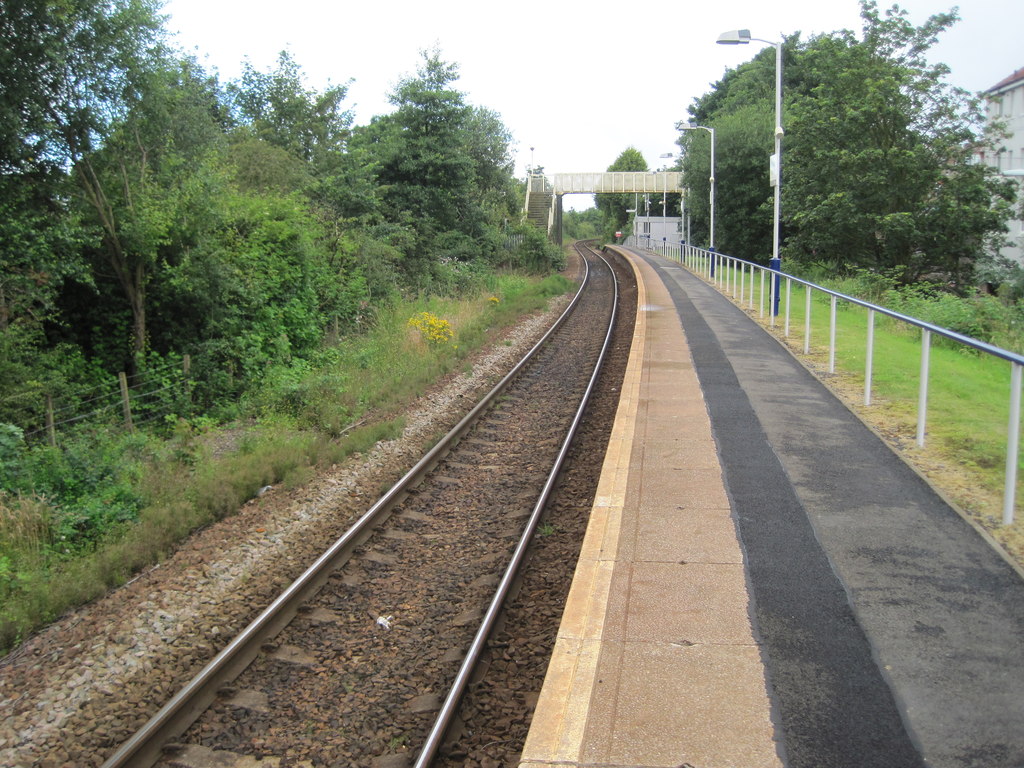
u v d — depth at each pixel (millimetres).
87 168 14172
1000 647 4582
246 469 9898
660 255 59719
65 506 9242
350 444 11180
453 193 33656
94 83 13680
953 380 11672
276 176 23891
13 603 6809
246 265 17234
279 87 30797
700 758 3787
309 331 19062
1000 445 8188
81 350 15477
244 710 5258
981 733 3857
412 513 8828
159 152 15852
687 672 4496
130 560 7605
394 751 4738
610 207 114938
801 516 6637
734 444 8773
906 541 6059
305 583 6789
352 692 5430
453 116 32906
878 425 9320
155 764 4762
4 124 12477
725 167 47625
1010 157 41000
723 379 12359
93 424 12711
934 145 27984
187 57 18281
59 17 12648
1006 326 18562
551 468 10000
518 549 7059
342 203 27719
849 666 4465
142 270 15227
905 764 3676
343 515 8883
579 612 5234
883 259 30281
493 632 5918
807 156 30938
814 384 11758
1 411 11672
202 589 7109
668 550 6098
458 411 13523
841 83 29375
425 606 6668
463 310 25156
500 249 42438
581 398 13859
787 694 4238
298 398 14336
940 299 22328
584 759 3832
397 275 26281
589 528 6602
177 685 5562
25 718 5293
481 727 4809
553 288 34500
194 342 16281
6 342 12281
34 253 12922
